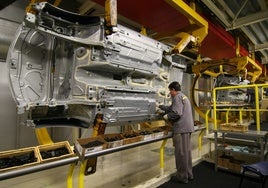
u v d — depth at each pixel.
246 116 7.67
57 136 4.59
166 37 4.08
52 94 2.44
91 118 2.48
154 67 3.36
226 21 4.30
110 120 2.61
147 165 4.00
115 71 2.86
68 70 2.56
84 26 2.49
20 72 2.12
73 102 2.33
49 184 3.07
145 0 2.88
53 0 2.89
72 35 2.44
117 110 2.69
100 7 4.59
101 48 2.50
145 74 3.25
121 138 2.70
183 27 3.93
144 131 3.26
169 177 3.34
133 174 3.51
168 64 3.84
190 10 3.34
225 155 4.04
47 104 2.13
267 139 3.61
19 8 3.73
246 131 3.48
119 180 3.24
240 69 5.70
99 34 2.44
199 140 4.48
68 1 4.38
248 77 7.92
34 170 1.67
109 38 2.53
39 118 2.36
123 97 2.80
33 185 3.03
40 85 2.33
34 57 2.27
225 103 6.23
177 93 3.26
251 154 3.39
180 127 3.14
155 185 3.05
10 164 1.68
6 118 3.97
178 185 3.12
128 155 4.74
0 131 3.89
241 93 7.75
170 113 3.15
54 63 2.47
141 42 3.03
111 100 2.60
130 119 2.95
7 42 2.98
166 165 3.98
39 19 1.99
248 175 3.37
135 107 2.97
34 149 1.95
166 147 5.50
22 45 2.12
